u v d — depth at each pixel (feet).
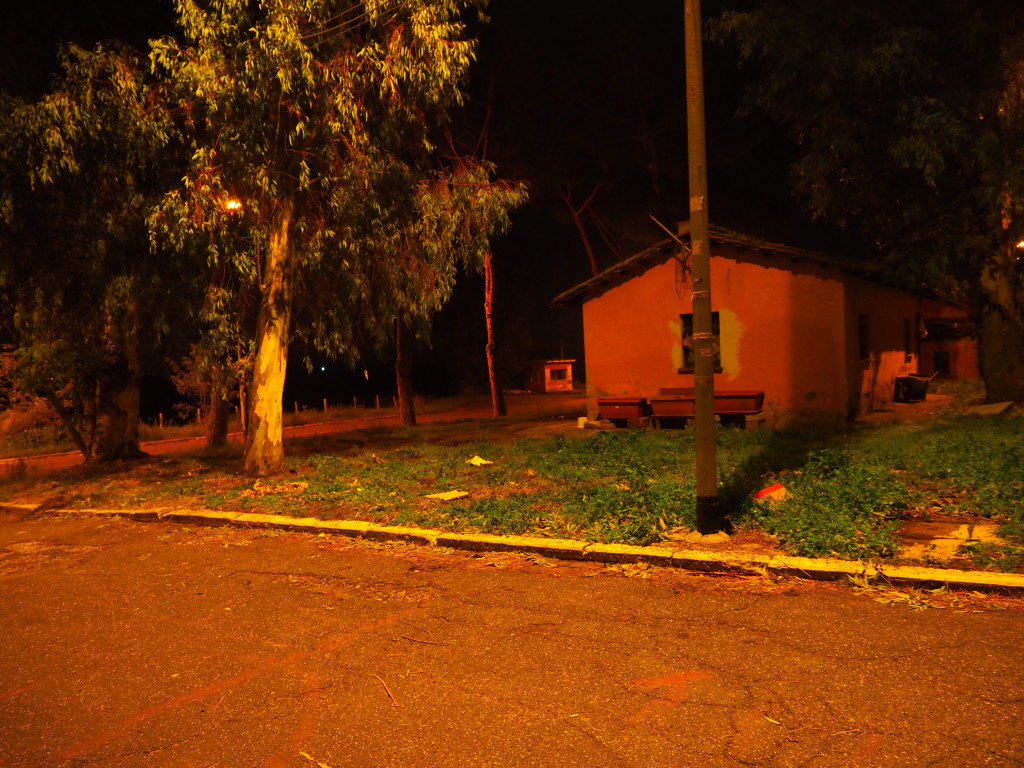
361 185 38.73
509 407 149.18
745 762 11.24
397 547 25.46
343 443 60.49
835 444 39.81
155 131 37.99
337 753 12.23
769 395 53.78
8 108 39.83
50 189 42.37
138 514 33.65
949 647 14.74
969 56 50.96
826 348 51.85
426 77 37.58
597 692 13.84
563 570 21.66
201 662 16.42
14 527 35.14
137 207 43.14
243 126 36.04
